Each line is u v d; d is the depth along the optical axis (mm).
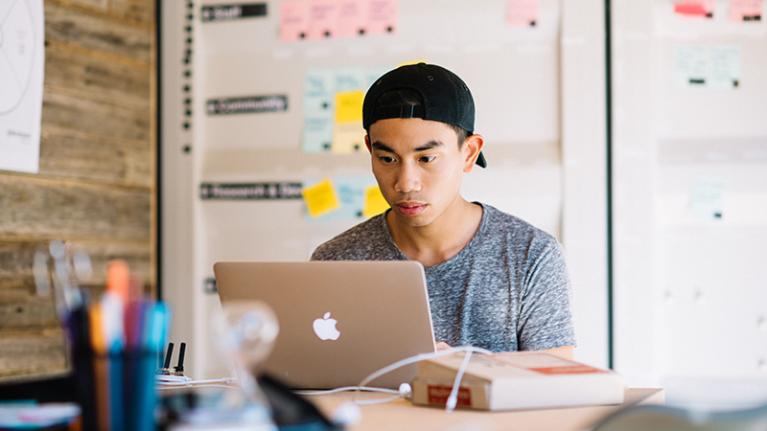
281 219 3080
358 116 3014
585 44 2824
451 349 1702
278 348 1752
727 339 2773
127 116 3037
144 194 3109
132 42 3057
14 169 2604
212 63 3145
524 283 2047
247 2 3094
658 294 2797
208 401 1155
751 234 2766
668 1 2781
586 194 2826
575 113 2830
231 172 3115
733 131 2777
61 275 1288
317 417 1125
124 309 1084
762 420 982
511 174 2881
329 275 1700
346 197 3020
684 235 2795
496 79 2906
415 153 1995
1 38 2543
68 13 2811
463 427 1281
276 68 3086
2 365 2588
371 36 3004
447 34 2945
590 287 2818
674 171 2797
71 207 2818
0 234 2584
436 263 2137
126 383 1073
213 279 3137
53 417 1241
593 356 2811
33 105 2664
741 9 2766
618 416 1031
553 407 1506
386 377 1728
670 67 2791
